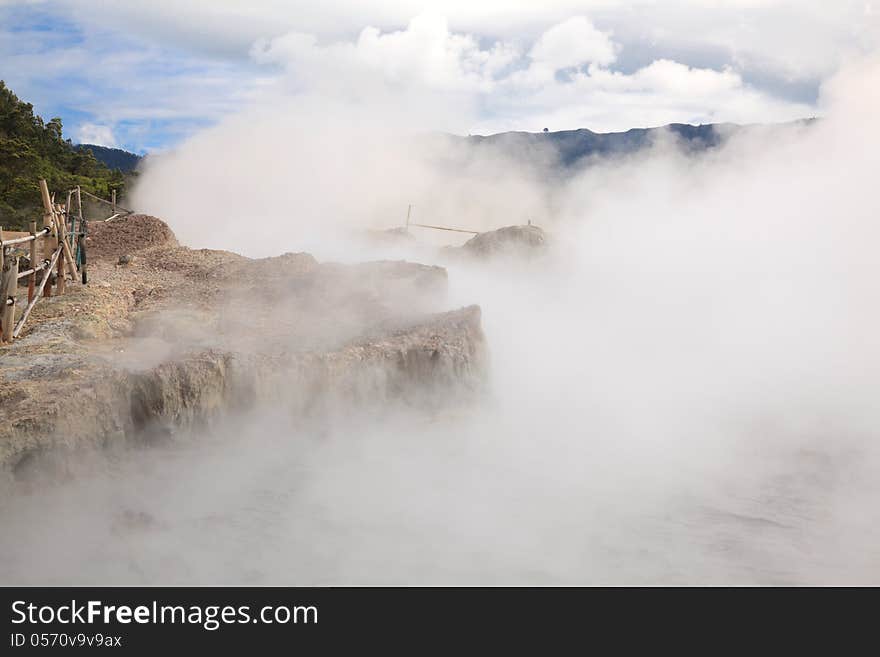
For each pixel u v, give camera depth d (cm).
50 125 7381
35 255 1797
